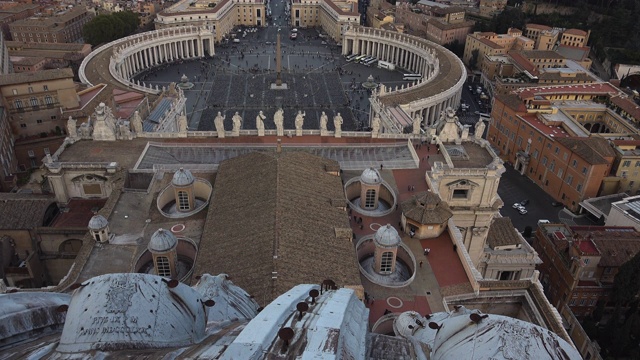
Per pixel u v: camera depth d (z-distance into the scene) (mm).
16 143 138750
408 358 15711
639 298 103188
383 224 86875
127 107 147750
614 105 177125
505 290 73000
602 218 132250
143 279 18781
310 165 91062
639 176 139750
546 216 140750
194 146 110125
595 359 92562
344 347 13680
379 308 68938
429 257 79750
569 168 142375
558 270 110000
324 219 77562
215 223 77688
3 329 17062
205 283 26859
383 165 103938
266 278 61562
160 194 89188
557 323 67000
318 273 65312
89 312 17203
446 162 104312
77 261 74688
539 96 170375
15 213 92250
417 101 173125
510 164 168625
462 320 17000
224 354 13234
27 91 136750
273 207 74688
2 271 86562
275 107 199125
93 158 103062
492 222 106062
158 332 17375
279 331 13828
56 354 15930
